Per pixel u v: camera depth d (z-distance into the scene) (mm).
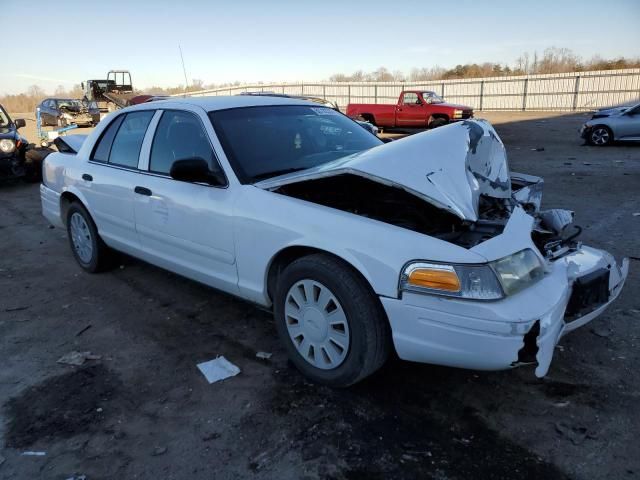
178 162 3377
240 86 42500
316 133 4094
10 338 3850
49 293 4711
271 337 3756
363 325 2766
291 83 40188
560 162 12469
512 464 2432
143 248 4227
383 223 2795
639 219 6707
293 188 3426
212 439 2670
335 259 2869
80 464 2520
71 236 5266
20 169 10703
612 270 3184
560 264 2943
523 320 2424
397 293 2615
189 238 3688
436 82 36812
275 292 3236
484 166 3244
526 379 3125
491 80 34875
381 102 37125
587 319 2994
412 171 2859
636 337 3570
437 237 2768
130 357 3531
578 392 2977
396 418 2791
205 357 3502
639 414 2762
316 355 3051
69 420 2857
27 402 3037
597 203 7781
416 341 2627
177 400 3016
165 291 4668
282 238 3061
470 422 2744
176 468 2477
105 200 4496
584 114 29625
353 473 2406
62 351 3639
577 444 2551
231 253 3408
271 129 3883
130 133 4406
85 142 4969
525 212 3178
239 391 3086
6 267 5504
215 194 3475
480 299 2457
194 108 3834
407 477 2371
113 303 4445
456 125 3266
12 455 2590
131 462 2523
